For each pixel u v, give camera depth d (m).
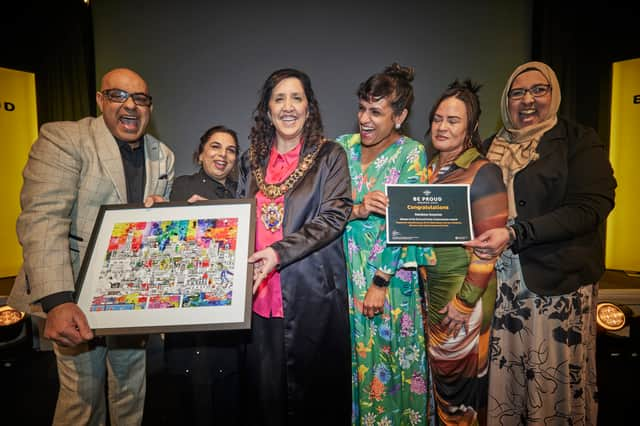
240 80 2.73
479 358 1.40
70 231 1.34
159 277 1.11
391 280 1.38
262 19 2.69
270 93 1.31
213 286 1.09
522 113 1.40
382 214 1.29
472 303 1.33
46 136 1.30
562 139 1.38
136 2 2.69
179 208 1.23
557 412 1.37
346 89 2.71
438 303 1.41
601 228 2.61
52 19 2.61
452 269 1.37
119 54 2.73
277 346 1.35
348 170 1.35
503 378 1.43
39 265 1.17
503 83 2.72
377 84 1.33
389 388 1.38
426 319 1.47
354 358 1.44
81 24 2.64
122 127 1.36
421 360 1.40
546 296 1.34
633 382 1.82
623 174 2.61
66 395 1.40
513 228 1.29
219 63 2.72
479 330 1.37
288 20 2.69
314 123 1.35
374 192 1.30
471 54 2.71
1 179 2.62
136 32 2.71
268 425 1.36
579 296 1.36
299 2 2.68
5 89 2.59
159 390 1.93
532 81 1.37
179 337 1.47
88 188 1.32
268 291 1.35
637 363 1.94
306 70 2.71
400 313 1.38
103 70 2.74
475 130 1.39
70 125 1.36
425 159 1.37
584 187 1.34
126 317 1.06
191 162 2.78
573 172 1.36
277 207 1.31
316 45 2.70
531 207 1.37
